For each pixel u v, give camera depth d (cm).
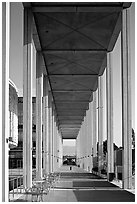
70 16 2338
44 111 3619
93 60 3269
